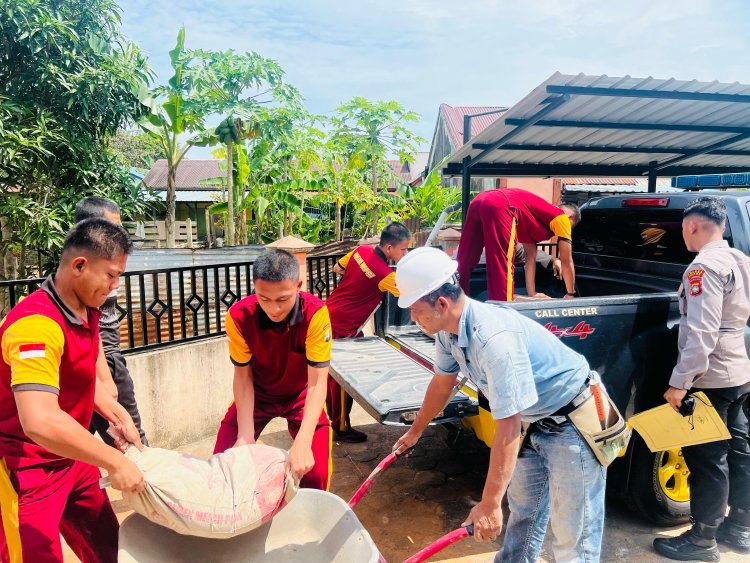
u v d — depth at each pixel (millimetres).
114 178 8797
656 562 2818
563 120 4629
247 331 2375
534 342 2021
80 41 7965
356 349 3951
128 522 1854
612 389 2881
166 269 4188
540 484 2273
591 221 4348
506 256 3777
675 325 3031
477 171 6195
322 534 1988
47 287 1854
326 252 8031
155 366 4020
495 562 2404
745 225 3107
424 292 1824
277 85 10531
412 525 3188
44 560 1963
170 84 10078
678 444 2652
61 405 1942
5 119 7328
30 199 7719
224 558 1993
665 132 4984
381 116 13938
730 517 2990
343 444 4324
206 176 23109
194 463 1979
